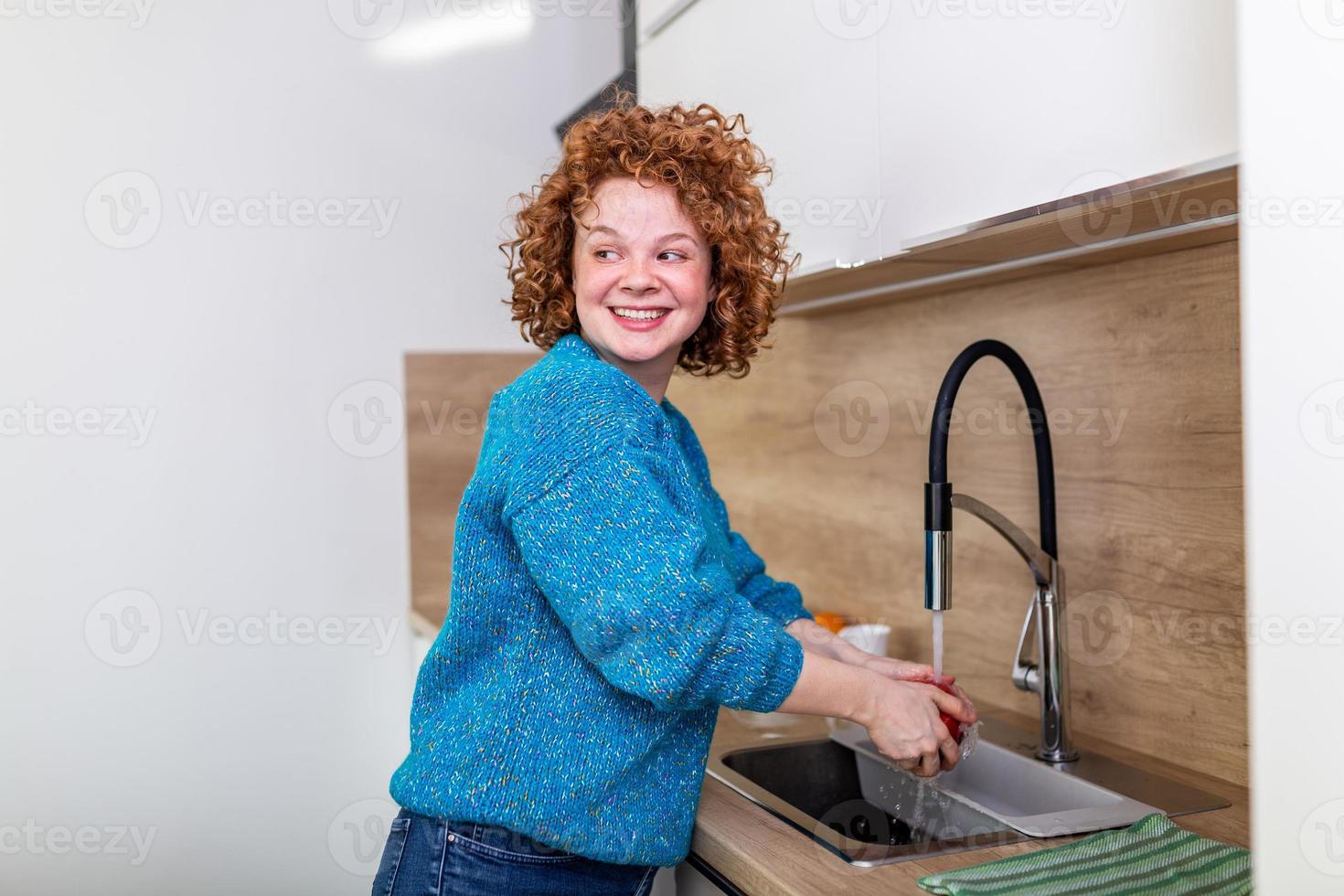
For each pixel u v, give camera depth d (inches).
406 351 98.4
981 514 52.7
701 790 49.4
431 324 99.3
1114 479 57.6
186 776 94.6
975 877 39.5
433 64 98.9
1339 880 26.9
